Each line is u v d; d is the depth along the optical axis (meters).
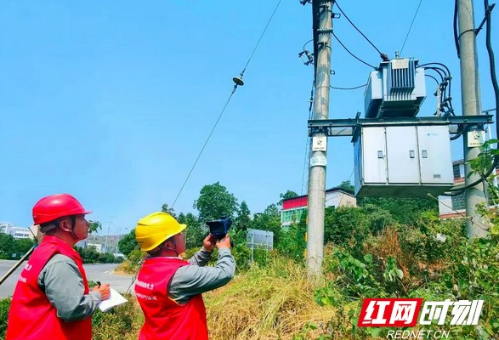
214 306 5.19
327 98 6.82
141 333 2.77
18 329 2.52
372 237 5.95
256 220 49.88
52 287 2.46
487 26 5.49
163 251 2.77
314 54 7.44
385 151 5.97
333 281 5.12
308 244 6.21
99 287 2.84
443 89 6.88
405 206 22.61
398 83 6.11
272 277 5.46
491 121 5.84
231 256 2.84
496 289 3.28
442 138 5.94
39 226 2.81
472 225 5.54
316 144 6.46
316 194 6.34
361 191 6.25
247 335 4.71
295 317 4.62
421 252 5.03
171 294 2.56
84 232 2.89
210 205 64.75
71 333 2.54
